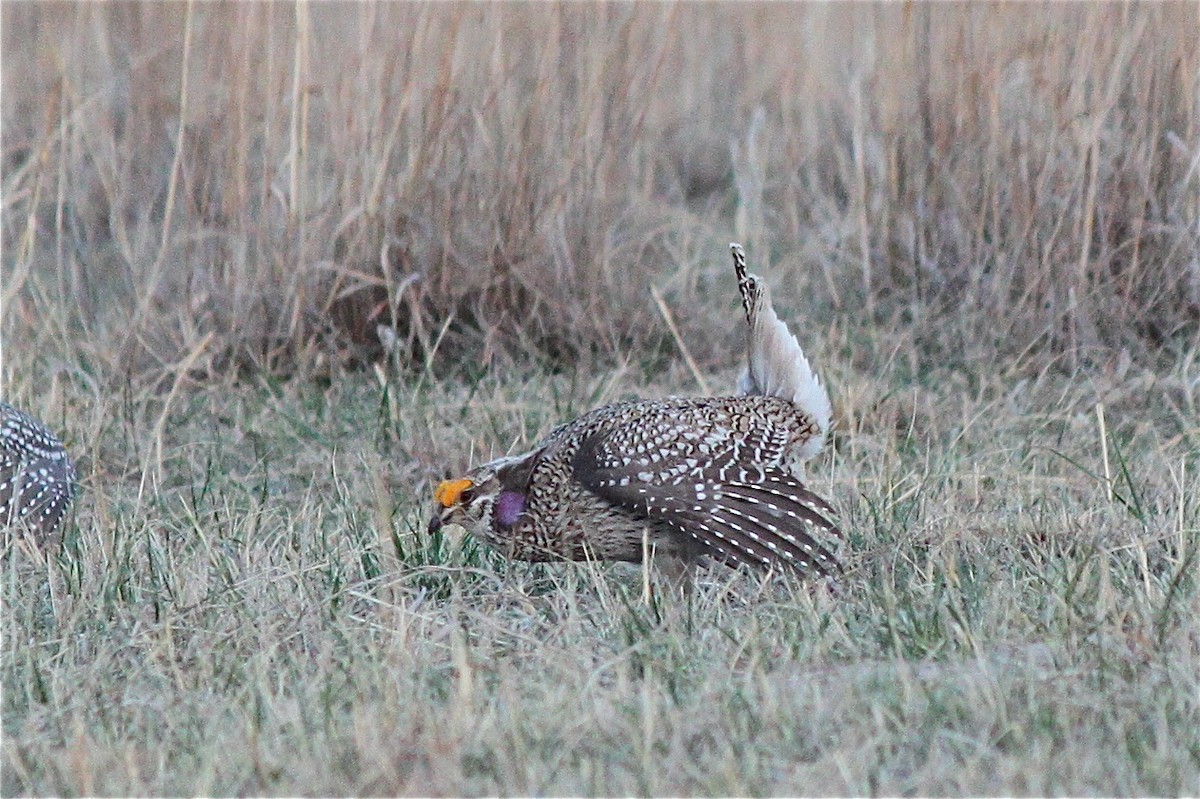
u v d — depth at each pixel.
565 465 9.89
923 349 14.44
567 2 14.48
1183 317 14.08
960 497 11.15
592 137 14.63
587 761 7.16
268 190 14.44
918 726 7.50
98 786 7.36
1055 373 13.95
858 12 16.53
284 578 9.87
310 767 7.33
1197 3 13.73
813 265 16.08
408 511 11.59
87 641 9.27
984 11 14.25
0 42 18.19
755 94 19.81
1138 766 7.02
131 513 11.34
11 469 10.53
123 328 14.87
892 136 14.95
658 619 9.14
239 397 13.90
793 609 9.08
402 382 13.62
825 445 12.20
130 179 16.66
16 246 16.12
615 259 15.38
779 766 7.22
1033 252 14.14
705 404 9.98
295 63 14.09
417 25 14.16
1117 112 14.02
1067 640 8.41
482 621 9.10
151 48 16.59
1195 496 10.59
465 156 14.55
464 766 7.35
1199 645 8.33
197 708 8.23
